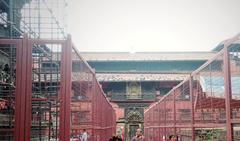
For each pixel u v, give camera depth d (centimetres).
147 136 4538
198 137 1312
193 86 1368
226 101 881
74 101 1148
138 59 6900
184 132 1645
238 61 902
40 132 975
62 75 805
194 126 1309
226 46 874
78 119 1207
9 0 1228
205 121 1233
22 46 790
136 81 6606
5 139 849
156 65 7075
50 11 1148
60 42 807
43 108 1020
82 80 1198
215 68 1070
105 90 6681
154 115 3362
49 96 959
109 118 3412
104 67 6994
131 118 6562
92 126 1400
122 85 6706
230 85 876
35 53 1002
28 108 777
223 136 1081
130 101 6606
